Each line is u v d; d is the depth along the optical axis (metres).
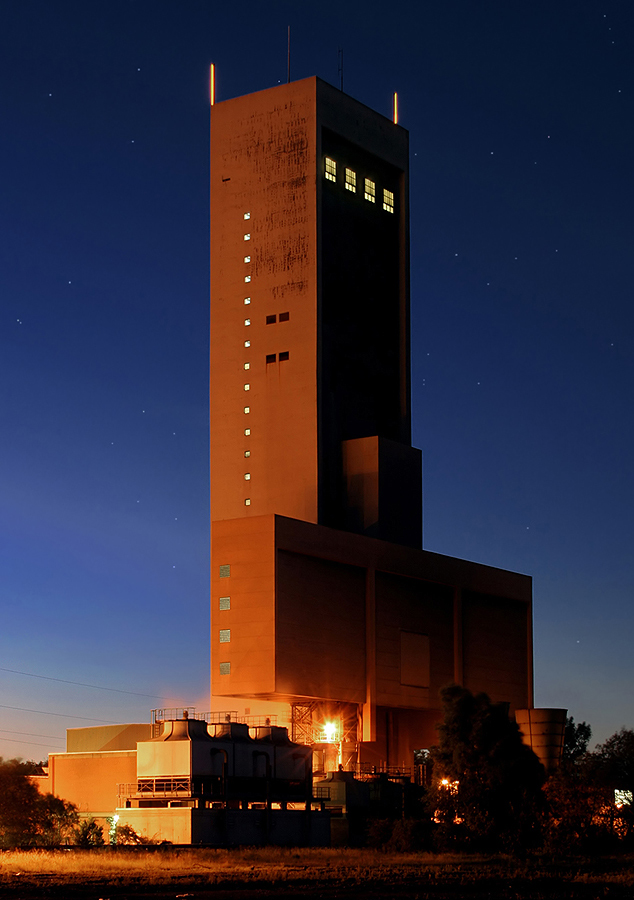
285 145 166.38
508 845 97.25
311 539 141.38
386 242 178.50
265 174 166.88
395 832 102.06
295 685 135.62
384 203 179.00
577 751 154.88
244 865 81.06
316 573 142.25
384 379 174.12
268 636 134.00
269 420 161.38
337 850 99.75
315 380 159.62
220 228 168.38
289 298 162.88
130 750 131.38
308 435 158.88
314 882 68.00
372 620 149.38
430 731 161.62
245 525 137.75
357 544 148.38
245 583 136.38
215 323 166.50
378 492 161.38
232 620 136.38
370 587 150.00
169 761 105.88
